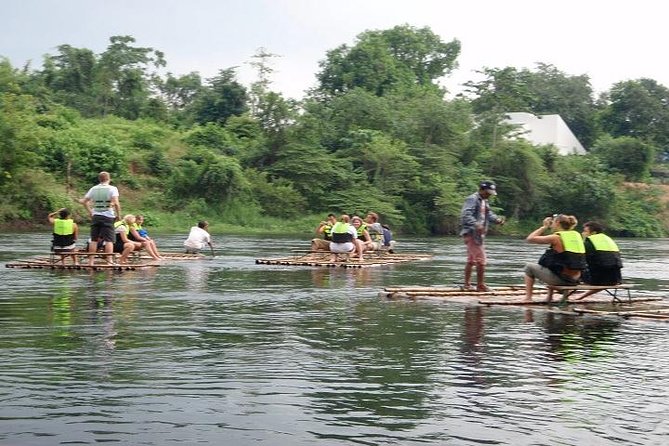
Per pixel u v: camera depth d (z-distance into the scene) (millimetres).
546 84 91250
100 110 63812
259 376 6203
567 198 60438
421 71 90250
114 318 9078
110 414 5078
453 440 4695
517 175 59875
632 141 69750
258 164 55719
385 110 62281
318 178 54438
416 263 21422
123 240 17422
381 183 56188
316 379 6145
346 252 19984
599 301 11961
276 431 4812
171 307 10195
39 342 7445
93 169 48062
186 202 49719
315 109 63062
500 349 7582
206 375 6199
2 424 4840
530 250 31781
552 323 9492
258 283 13984
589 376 6422
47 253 21844
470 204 12797
